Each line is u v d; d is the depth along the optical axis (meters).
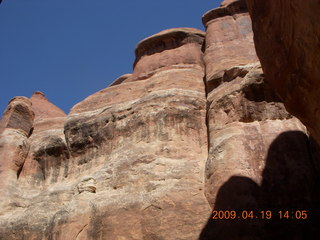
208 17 29.22
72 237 18.34
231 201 16.36
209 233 16.19
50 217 20.94
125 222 18.05
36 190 24.69
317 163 17.06
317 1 9.06
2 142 26.39
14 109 28.69
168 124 22.34
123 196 19.30
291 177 16.58
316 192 16.16
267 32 12.31
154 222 17.52
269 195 16.23
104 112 25.69
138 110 23.83
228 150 18.22
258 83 19.81
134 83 27.67
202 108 23.34
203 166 20.17
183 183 18.94
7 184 24.12
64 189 22.67
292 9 10.31
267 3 12.00
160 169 20.06
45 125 29.16
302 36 10.14
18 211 22.88
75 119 26.41
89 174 23.02
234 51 25.17
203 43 29.34
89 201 19.75
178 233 16.88
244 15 28.00
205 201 17.73
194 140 21.88
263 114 19.28
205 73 25.69
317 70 9.93
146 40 30.73
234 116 19.80
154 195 18.56
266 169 17.08
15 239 20.59
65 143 25.83
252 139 18.41
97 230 18.36
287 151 17.44
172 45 29.91
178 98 23.50
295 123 18.56
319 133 10.91
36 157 26.31
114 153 22.67
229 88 21.11
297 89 11.05
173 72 26.41
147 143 21.83
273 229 15.28
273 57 12.11
